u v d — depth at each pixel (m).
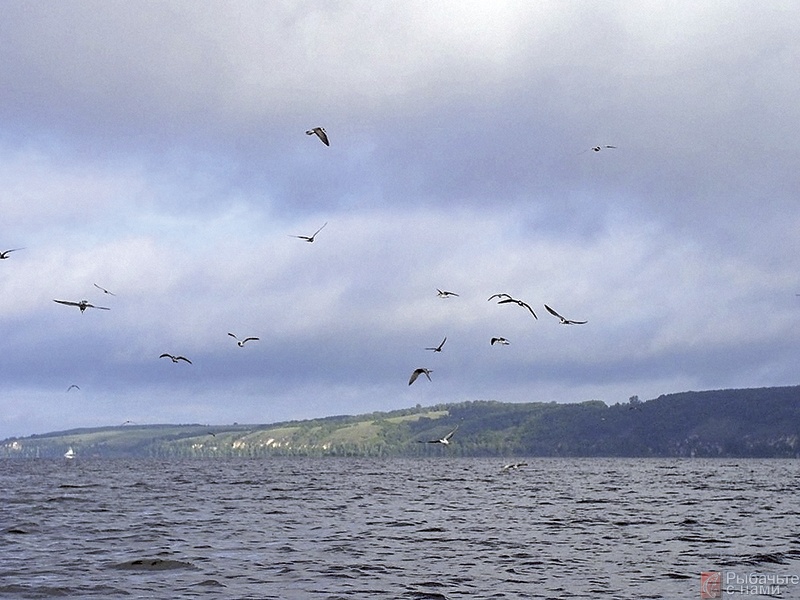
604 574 43.44
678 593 39.12
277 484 128.62
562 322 48.38
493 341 51.94
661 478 156.25
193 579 41.88
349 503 87.19
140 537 56.69
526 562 46.84
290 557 48.31
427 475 169.12
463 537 57.22
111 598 37.81
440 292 60.50
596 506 83.56
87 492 105.50
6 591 39.12
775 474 180.88
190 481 139.00
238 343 57.91
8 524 64.19
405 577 42.53
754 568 45.09
